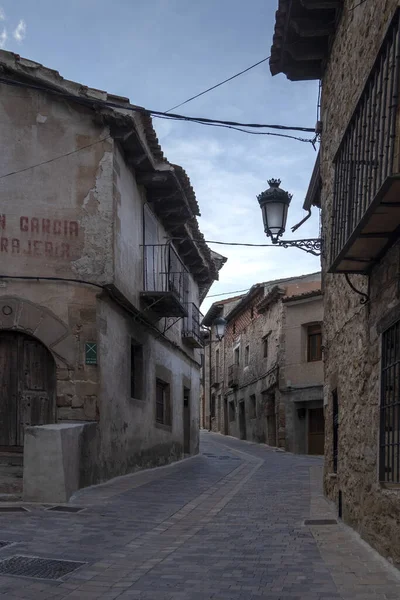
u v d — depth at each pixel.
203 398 51.72
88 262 11.98
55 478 9.59
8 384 11.91
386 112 5.50
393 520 5.86
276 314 29.19
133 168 14.14
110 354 12.57
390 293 6.27
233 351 39.69
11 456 11.55
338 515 8.70
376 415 6.70
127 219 13.52
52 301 11.76
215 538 7.45
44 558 6.29
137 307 14.28
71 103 12.30
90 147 12.34
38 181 12.02
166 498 10.56
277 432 28.16
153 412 16.31
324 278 10.92
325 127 10.55
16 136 12.03
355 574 5.69
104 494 10.47
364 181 6.27
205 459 21.06
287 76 10.91
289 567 6.00
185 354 21.16
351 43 8.35
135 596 5.14
